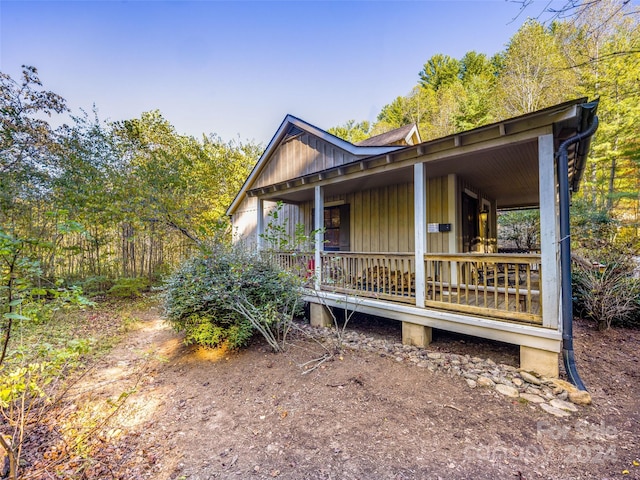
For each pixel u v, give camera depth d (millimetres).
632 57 9078
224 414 2852
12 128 6520
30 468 2096
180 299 4301
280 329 5035
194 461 2223
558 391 2914
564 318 3262
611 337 4598
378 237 6684
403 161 4422
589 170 12141
